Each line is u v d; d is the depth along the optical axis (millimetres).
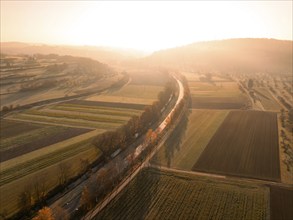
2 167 109625
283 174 104062
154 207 83625
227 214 80250
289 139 137250
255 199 87562
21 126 154750
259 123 161625
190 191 92125
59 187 94562
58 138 138375
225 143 132625
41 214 71625
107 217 79438
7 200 88875
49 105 198000
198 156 118938
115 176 97812
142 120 150875
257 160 115375
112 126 157000
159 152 123000
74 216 80250
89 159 115688
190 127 155000
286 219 78375
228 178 101188
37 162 113562
